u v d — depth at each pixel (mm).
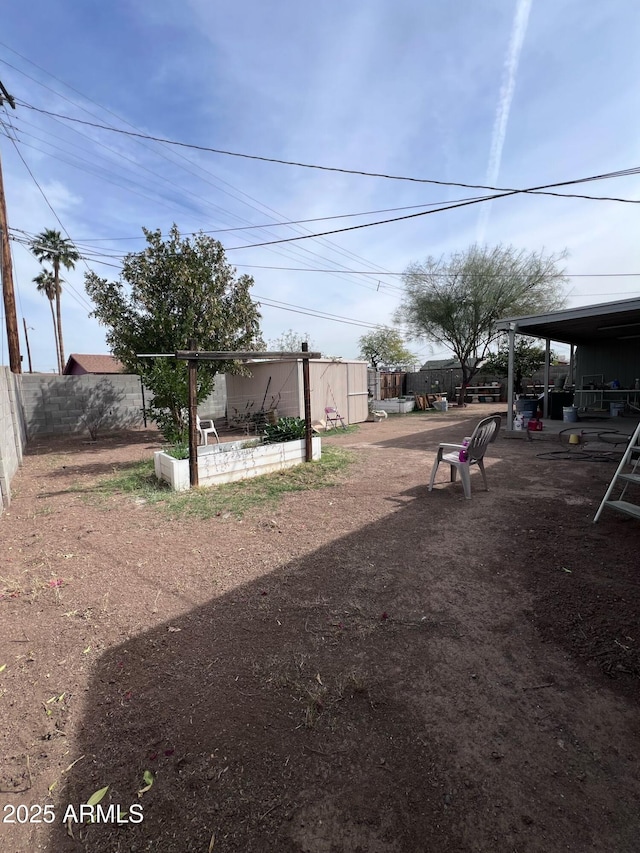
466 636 2281
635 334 12438
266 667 2082
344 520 4141
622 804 1368
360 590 2797
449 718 1735
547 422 11156
